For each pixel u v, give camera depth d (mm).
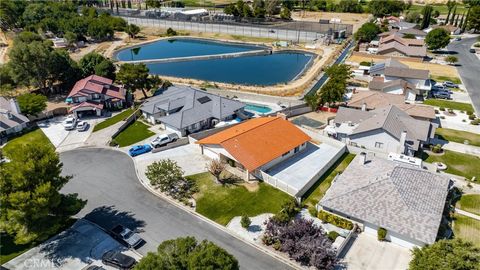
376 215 39875
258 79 102500
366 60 115312
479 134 66938
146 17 182625
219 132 61656
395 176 44000
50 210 38812
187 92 76250
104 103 77750
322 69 106125
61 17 162000
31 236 37000
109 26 150375
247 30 155875
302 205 46062
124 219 43719
